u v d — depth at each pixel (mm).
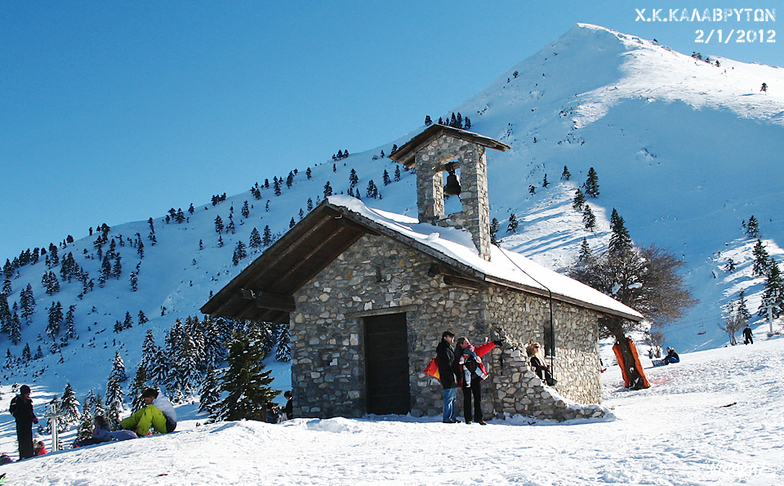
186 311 179750
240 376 23312
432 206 17516
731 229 120250
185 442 9109
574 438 9211
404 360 15938
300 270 16578
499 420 13820
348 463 7270
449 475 6066
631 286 35281
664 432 9008
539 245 114438
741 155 174500
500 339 14328
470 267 13375
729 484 4523
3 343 182250
